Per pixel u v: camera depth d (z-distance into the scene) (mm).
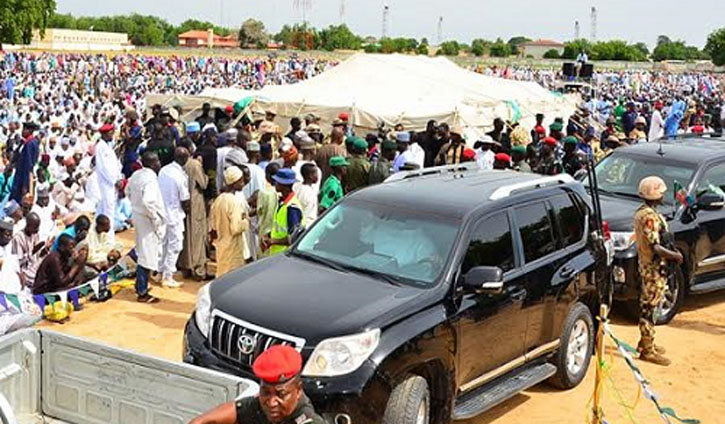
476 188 7031
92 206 14164
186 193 10281
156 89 50562
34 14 78625
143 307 9586
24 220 10570
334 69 20625
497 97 19422
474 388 6238
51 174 15125
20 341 4293
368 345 5258
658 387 7711
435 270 6020
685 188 9945
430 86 19234
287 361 3264
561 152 14227
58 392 4367
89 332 8664
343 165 9578
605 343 8812
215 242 8898
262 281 6062
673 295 9555
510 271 6551
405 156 12555
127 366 4164
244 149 11617
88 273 9656
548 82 59250
